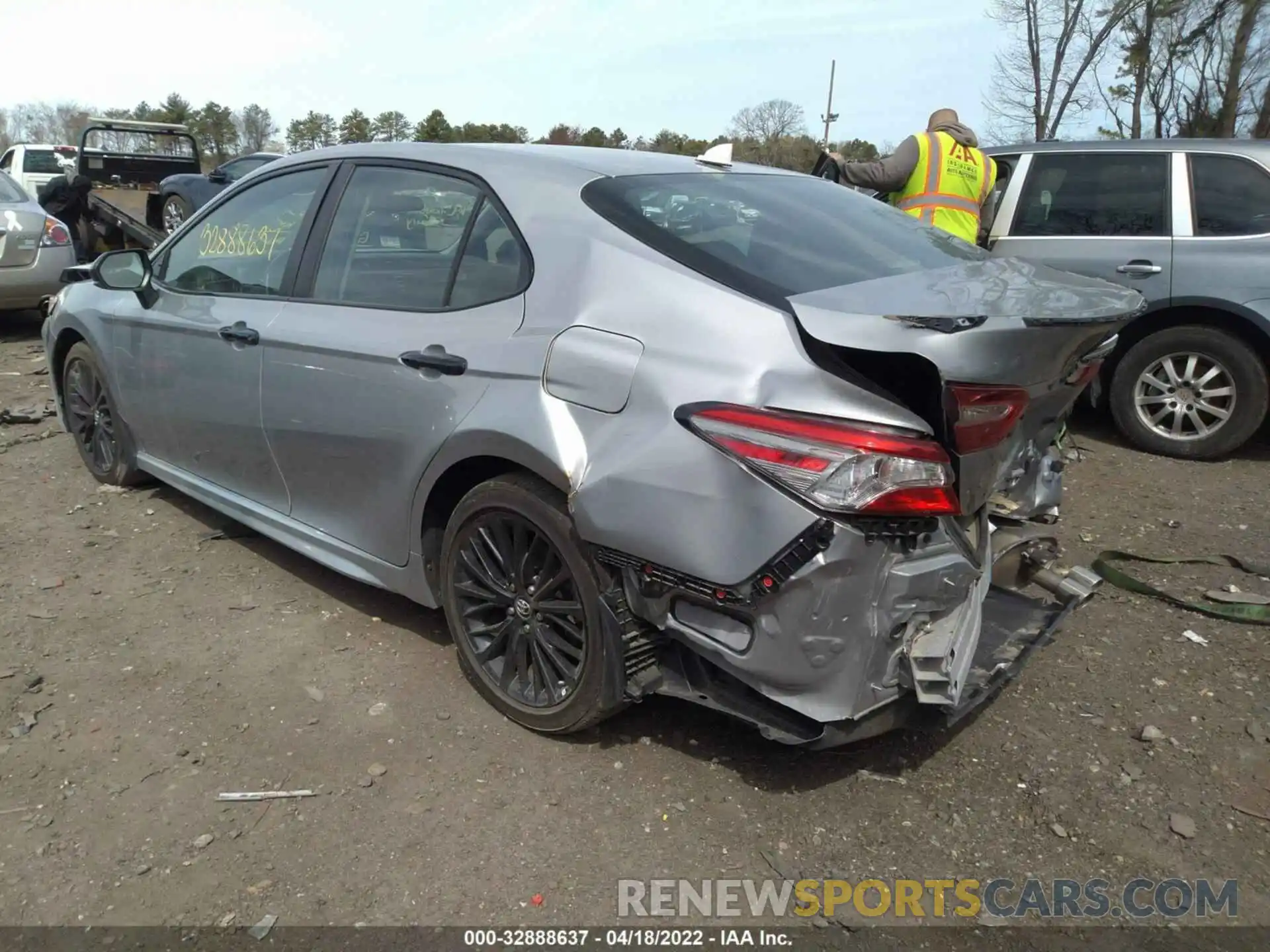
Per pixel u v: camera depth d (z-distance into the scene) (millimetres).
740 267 2654
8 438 5996
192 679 3350
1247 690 3381
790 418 2334
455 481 3172
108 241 12250
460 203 3240
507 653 3133
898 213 3617
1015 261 3213
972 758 3006
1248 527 4805
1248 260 5500
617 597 2738
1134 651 3646
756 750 3014
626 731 3096
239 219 4055
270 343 3625
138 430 4660
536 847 2605
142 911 2375
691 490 2453
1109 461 5820
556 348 2775
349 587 4051
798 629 2400
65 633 3629
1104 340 2791
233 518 4168
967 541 2641
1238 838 2688
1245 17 16828
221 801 2756
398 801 2770
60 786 2799
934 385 2334
